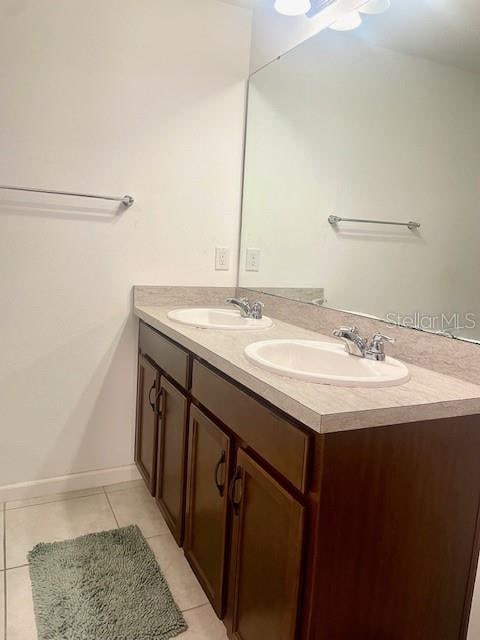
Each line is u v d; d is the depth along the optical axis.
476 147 1.29
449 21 1.37
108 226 2.15
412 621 1.17
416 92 1.49
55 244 2.07
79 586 1.62
